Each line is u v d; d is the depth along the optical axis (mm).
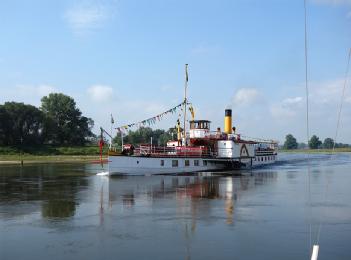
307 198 31984
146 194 34469
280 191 36469
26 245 18375
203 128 65062
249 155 72000
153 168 55219
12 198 32219
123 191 36531
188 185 41469
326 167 76250
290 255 16750
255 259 16297
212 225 22141
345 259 16250
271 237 19531
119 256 16750
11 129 148500
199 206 28172
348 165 83938
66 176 53406
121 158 52688
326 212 25766
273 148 89312
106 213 25672
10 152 138000
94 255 16906
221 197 32594
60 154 145250
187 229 21234
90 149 154000
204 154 62844
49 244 18516
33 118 155750
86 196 33281
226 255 16812
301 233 20328
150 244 18453
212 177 51312
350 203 29328
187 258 16453
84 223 22734
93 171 63969
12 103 154500
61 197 32719
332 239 19156
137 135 146625
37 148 150250
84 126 186625
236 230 20969
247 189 38031
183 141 62531
